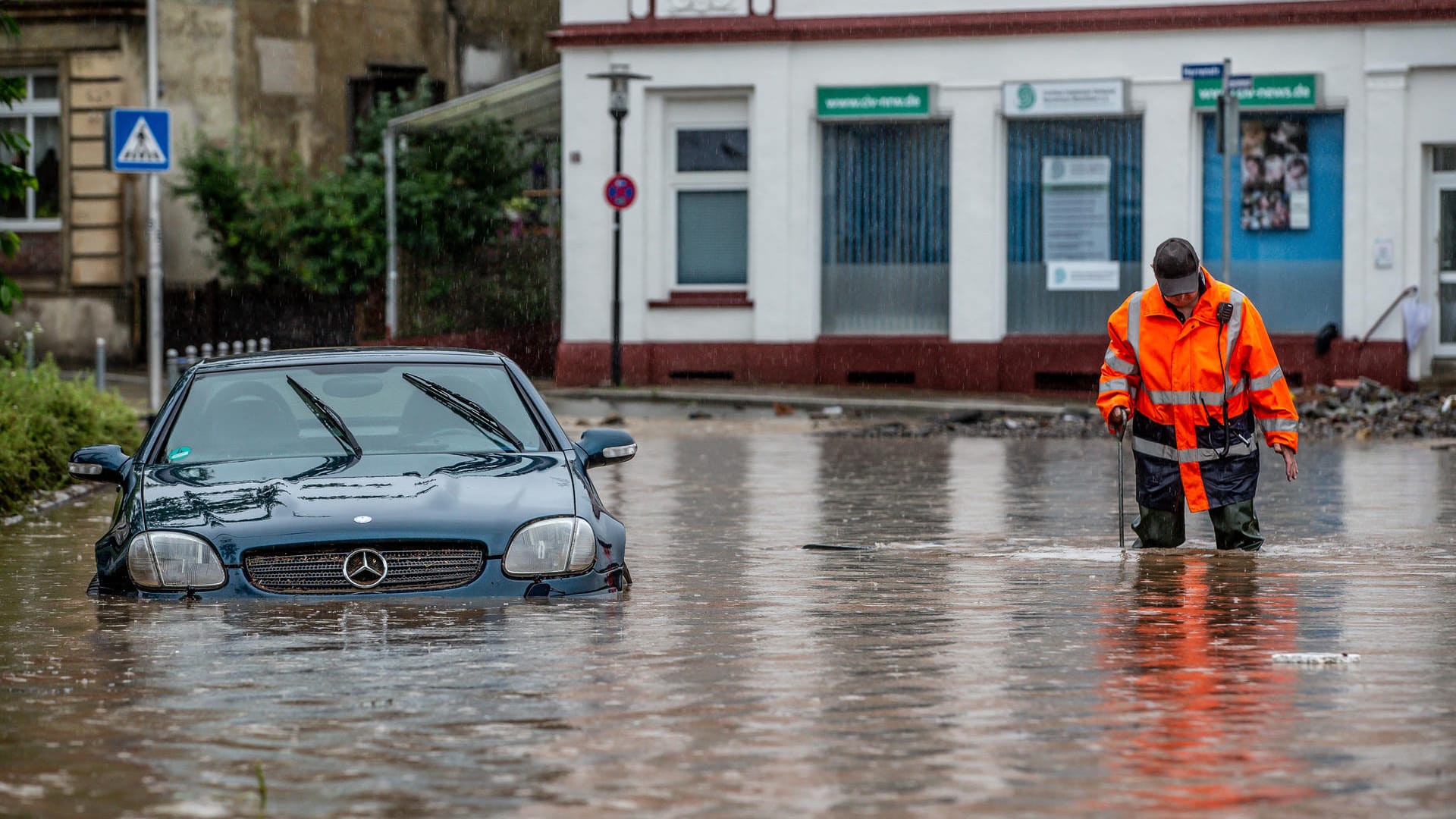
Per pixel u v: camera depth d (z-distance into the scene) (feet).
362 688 32.71
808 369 157.99
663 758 27.17
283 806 24.66
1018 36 152.76
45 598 46.01
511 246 194.08
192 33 196.54
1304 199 149.18
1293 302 150.20
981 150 154.10
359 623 39.52
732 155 160.35
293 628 38.96
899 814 23.89
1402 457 96.99
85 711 31.01
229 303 189.98
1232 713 30.09
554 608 41.73
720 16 157.69
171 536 42.80
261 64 199.52
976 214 154.51
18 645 37.55
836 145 158.20
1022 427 122.42
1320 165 149.18
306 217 188.14
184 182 195.21
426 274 191.42
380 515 42.98
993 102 153.69
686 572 51.16
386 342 183.52
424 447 48.19
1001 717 29.96
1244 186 150.10
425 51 213.25
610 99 155.53
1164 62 150.30
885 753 27.37
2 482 72.54
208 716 30.48
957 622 40.68
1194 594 45.16
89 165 192.95
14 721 30.19
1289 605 42.93
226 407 49.32
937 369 155.43
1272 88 148.15
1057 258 154.10
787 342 158.30
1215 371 55.06
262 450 48.03
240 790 25.53
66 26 192.75
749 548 58.29
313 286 187.83
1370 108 147.02
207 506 43.88
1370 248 147.64
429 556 42.65
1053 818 23.61
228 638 37.88
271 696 32.04
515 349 193.98
